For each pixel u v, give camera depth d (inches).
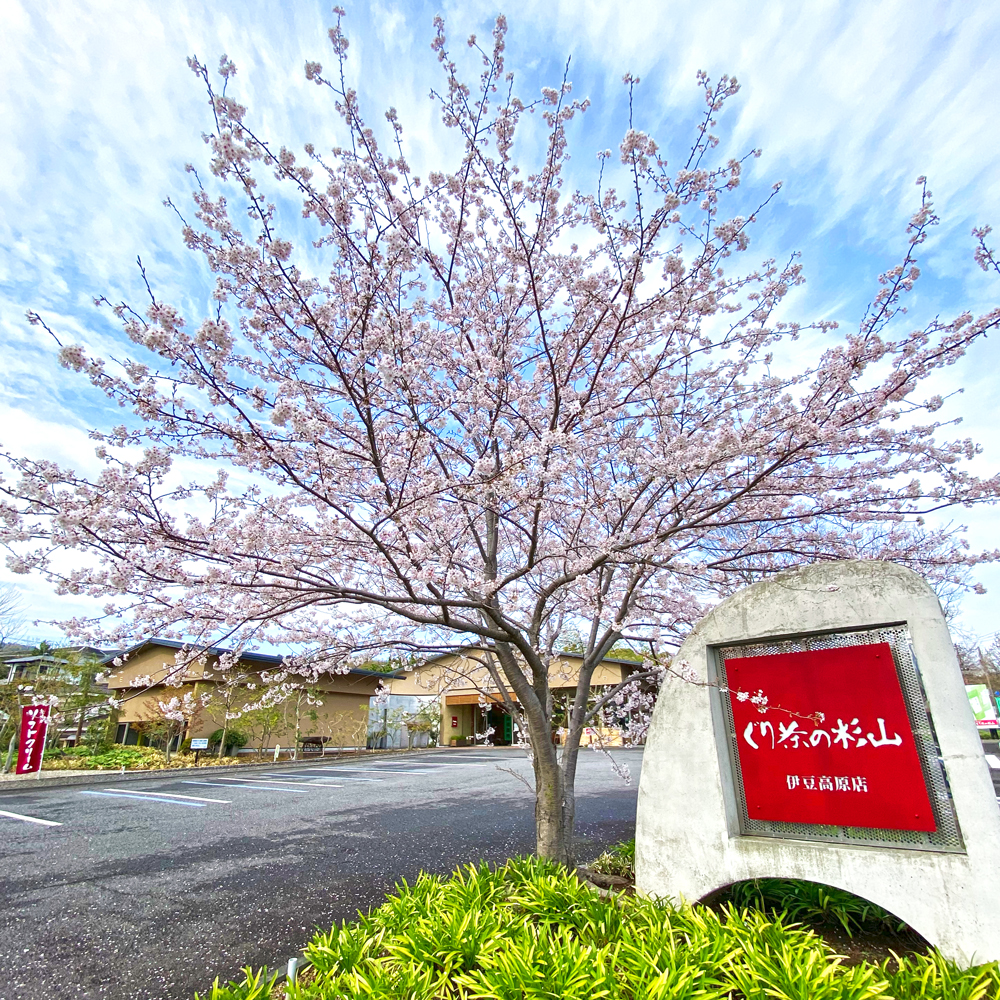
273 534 130.3
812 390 145.9
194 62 106.8
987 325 131.8
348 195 131.7
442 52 136.9
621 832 266.2
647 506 166.2
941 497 159.5
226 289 131.3
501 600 168.7
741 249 142.2
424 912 129.1
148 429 116.3
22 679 595.5
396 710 809.5
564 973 97.7
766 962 99.0
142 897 177.3
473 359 158.2
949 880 109.3
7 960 136.6
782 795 136.1
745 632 147.0
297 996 98.9
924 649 121.3
